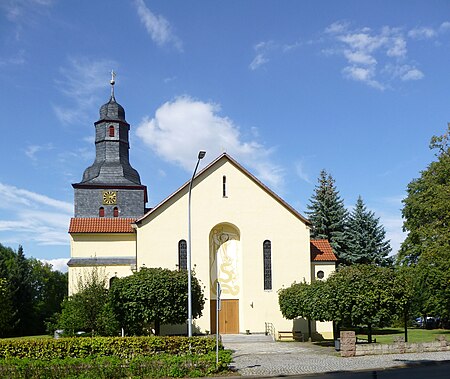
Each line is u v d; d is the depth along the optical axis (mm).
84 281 41906
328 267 44219
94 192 51562
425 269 44562
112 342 22281
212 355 21422
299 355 27969
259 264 42312
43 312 72438
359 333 47406
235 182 43125
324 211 61812
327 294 29375
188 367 20438
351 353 26625
